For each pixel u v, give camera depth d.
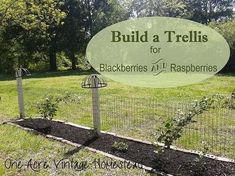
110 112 10.15
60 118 9.52
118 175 5.25
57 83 18.83
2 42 33.72
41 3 13.80
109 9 36.53
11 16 12.92
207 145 6.55
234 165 5.34
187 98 12.43
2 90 16.61
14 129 8.04
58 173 5.41
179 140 7.06
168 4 32.91
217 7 48.81
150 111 10.16
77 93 14.02
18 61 35.25
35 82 19.86
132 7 34.22
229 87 15.36
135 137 7.53
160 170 5.28
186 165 5.36
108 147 6.44
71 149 6.47
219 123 8.42
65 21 35.19
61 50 36.03
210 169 5.20
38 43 34.56
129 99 12.42
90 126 8.62
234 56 22.64
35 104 11.27
